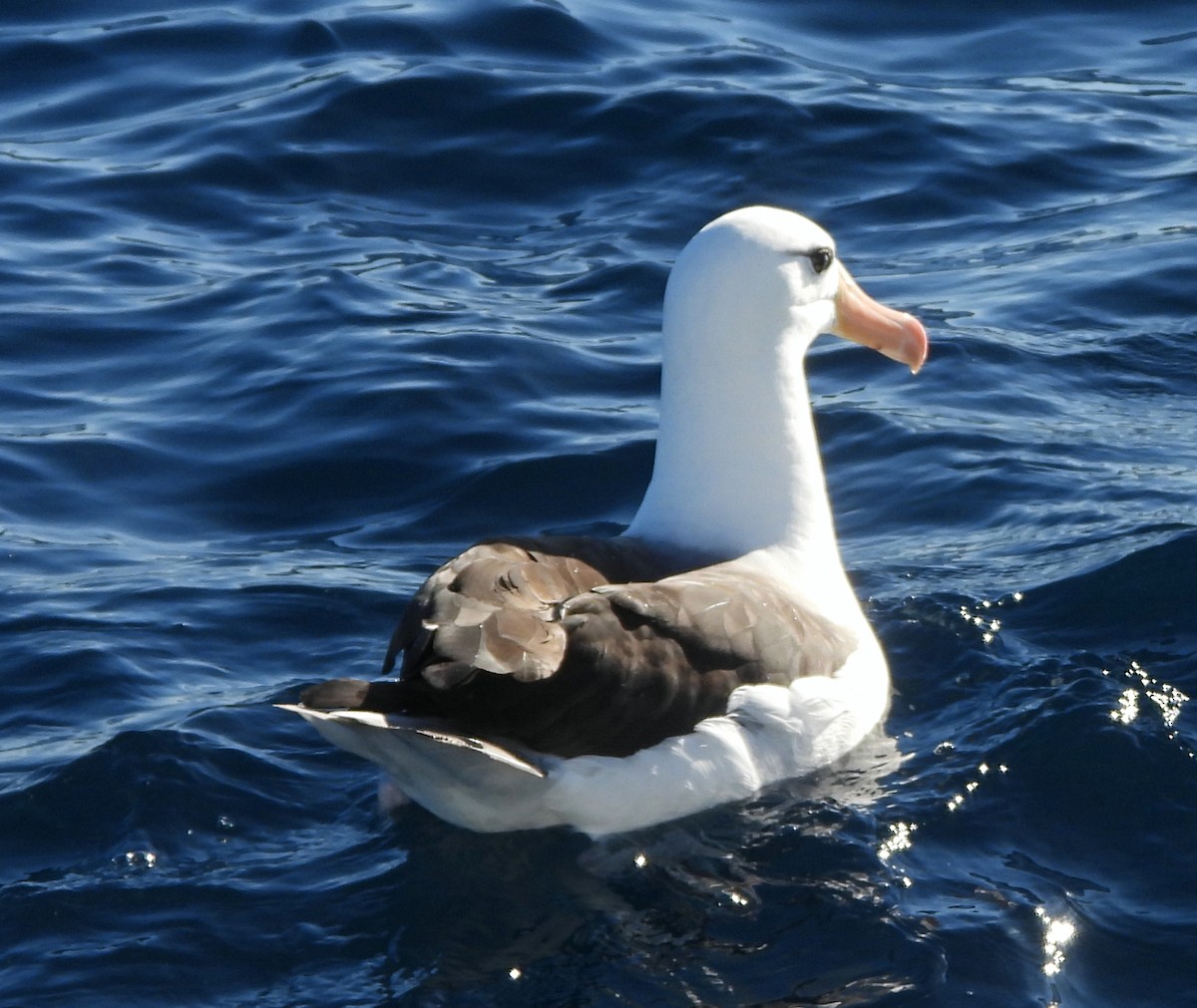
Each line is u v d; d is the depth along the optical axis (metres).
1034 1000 9.30
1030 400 16.12
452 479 15.11
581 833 10.50
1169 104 21.89
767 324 11.70
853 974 9.52
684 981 9.52
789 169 20.14
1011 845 10.52
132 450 15.54
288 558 14.11
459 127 20.92
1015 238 19.05
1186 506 14.05
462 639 9.39
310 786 11.27
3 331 17.30
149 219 19.53
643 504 12.04
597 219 19.41
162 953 9.80
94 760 11.24
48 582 13.67
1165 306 17.61
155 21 23.52
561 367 16.58
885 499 14.80
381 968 9.69
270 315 17.50
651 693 10.24
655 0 24.56
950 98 21.91
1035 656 12.26
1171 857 10.38
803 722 10.89
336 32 22.91
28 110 21.80
